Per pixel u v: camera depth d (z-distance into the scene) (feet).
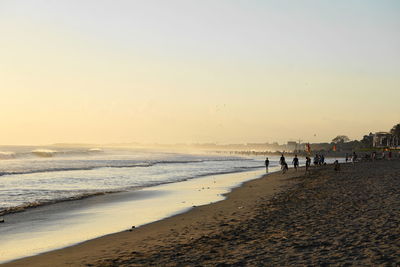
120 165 237.86
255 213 52.31
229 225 44.57
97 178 138.31
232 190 94.02
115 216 58.54
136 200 77.77
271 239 35.22
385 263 25.54
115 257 32.78
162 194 87.81
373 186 76.07
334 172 133.80
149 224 50.44
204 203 71.05
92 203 73.77
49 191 96.32
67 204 72.54
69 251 36.78
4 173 157.17
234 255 30.35
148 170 190.29
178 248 34.42
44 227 50.65
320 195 67.26
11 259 34.40
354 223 39.88
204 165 258.16
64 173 162.50
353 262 26.25
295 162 161.38
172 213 59.36
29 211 64.39
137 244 38.01
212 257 30.25
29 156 386.73
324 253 29.07
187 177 145.18
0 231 48.16
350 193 66.69
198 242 36.24
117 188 103.30
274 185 101.60
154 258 31.24
